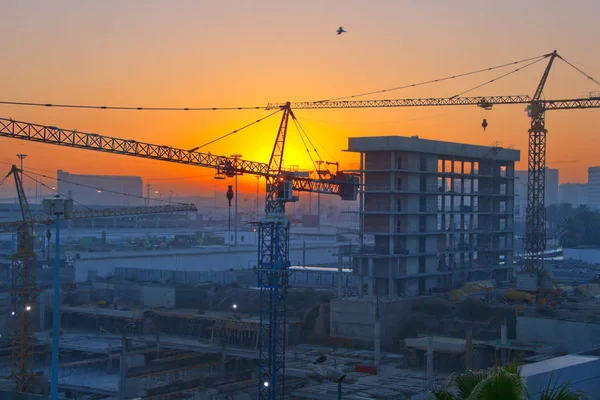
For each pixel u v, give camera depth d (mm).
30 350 130250
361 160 152875
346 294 156000
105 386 112188
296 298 155375
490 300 146875
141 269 190375
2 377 116125
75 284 177250
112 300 172000
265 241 113125
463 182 172250
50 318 158875
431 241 159875
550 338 118688
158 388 108375
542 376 48875
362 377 107438
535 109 182500
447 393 31188
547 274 163125
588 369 53125
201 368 124125
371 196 152875
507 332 125500
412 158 152250
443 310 138875
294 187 135000
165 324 151125
